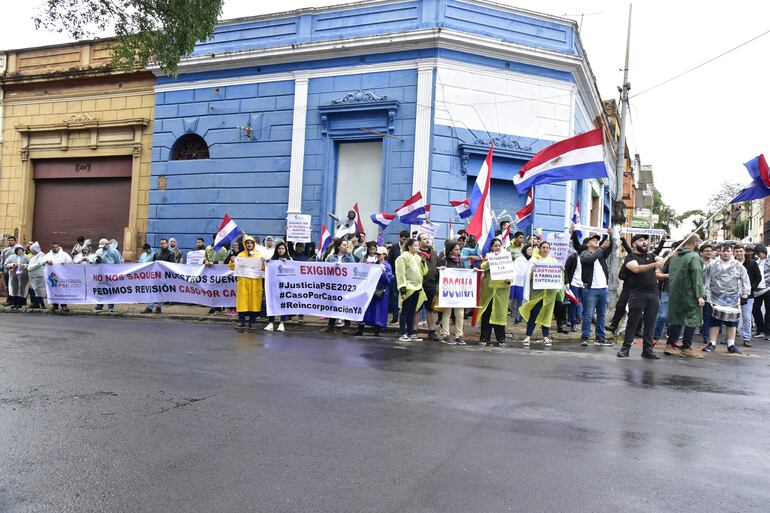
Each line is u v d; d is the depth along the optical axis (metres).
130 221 19.72
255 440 4.80
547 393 6.55
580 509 3.63
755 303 14.62
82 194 21.00
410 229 15.95
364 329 12.52
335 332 11.90
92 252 19.44
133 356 8.32
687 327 9.98
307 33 17.44
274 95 17.88
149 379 6.87
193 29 13.59
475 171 16.30
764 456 4.70
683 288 10.02
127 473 4.11
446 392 6.47
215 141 18.55
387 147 16.31
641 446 4.84
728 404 6.34
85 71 20.28
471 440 4.87
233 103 18.36
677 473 4.27
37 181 21.62
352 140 17.02
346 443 4.75
